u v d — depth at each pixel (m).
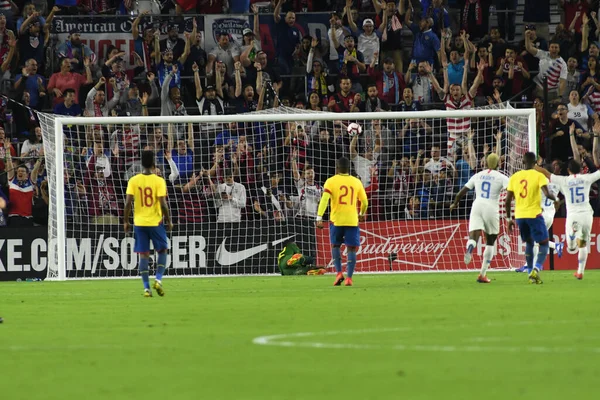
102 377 23.56
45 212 93.25
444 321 36.44
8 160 93.88
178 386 21.91
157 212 56.19
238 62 101.06
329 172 96.50
